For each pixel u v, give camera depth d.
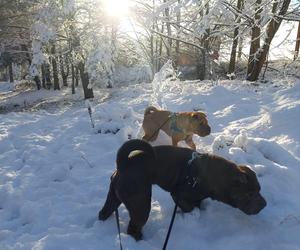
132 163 1.49
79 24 6.57
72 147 2.71
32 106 7.45
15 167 2.45
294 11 4.44
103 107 3.82
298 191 1.76
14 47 10.24
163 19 3.47
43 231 1.62
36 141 2.99
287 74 5.27
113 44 5.12
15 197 1.95
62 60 8.23
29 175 2.25
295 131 2.32
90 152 2.59
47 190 2.01
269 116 2.57
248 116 2.97
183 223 1.56
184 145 2.44
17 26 8.99
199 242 1.46
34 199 1.95
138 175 1.46
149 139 2.38
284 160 1.98
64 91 10.21
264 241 1.42
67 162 2.39
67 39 6.96
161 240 1.50
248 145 2.09
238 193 1.47
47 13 6.00
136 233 1.50
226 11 3.27
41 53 6.70
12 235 1.61
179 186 1.55
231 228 1.51
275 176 1.81
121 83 8.77
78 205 1.81
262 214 1.58
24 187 2.08
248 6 3.47
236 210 1.61
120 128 3.03
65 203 1.85
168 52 7.83
